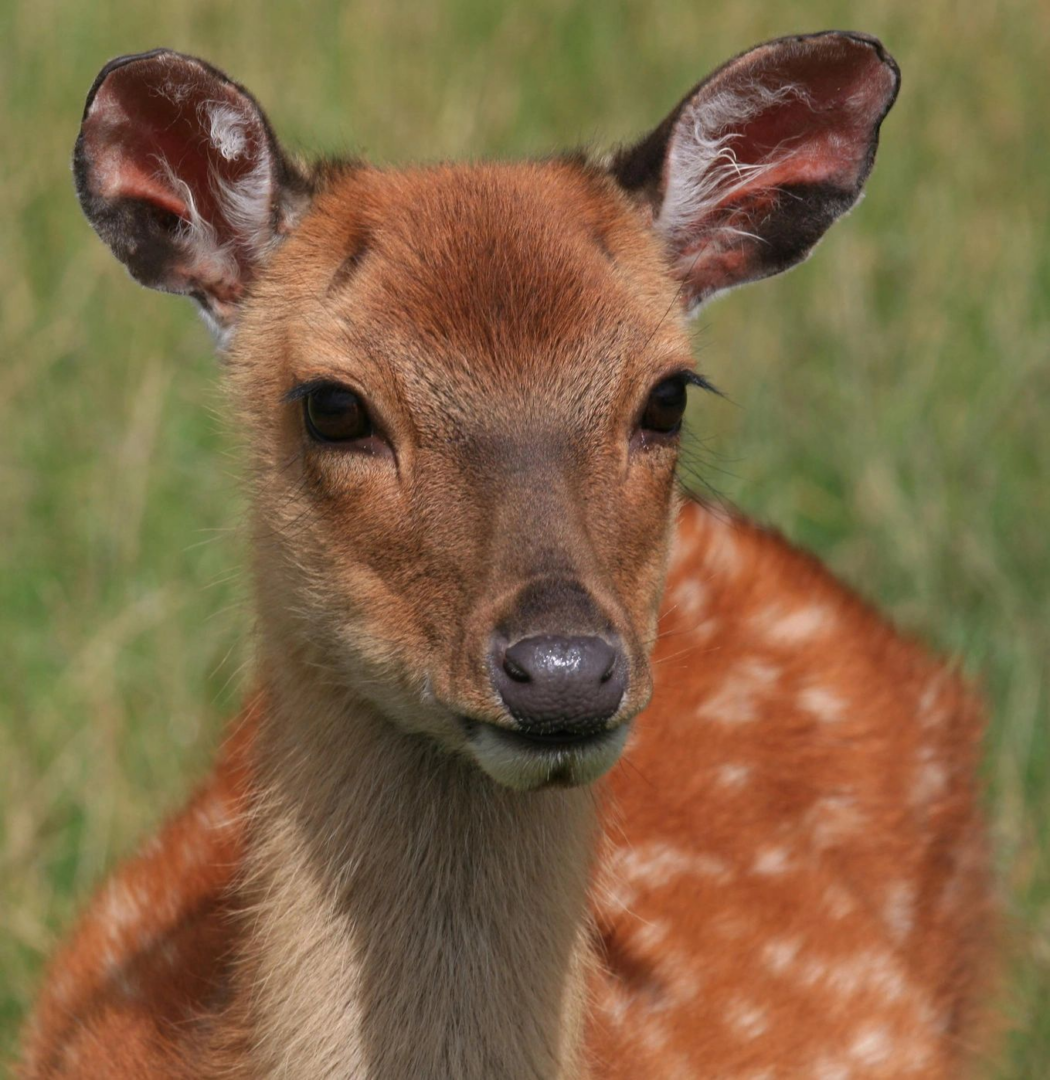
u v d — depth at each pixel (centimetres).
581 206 830
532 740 706
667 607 1106
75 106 1684
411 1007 792
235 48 1780
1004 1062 1155
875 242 1661
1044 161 1795
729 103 874
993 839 1199
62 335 1488
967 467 1455
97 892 1082
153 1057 908
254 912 831
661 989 963
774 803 1077
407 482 757
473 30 1900
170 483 1398
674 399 798
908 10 1939
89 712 1220
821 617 1159
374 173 862
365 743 795
